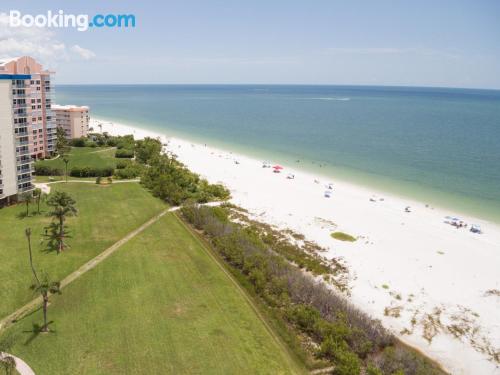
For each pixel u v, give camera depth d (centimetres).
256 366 4462
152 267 6512
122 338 4753
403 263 7200
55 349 4516
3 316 5097
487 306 6012
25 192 8862
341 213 9638
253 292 5978
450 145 18350
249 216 9225
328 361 4650
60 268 6278
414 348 5084
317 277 6619
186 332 4928
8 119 8256
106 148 15562
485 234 8650
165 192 10106
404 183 12406
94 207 9081
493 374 4738
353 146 18138
